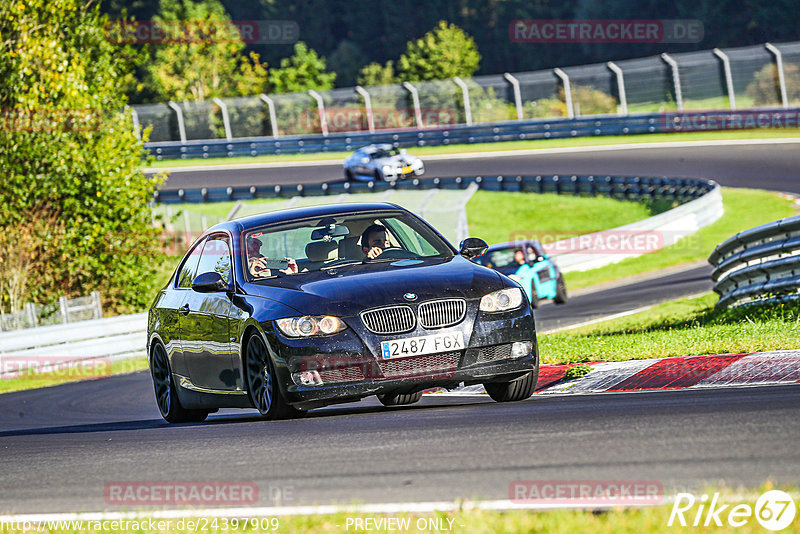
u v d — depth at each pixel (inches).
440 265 1117.7
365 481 709.3
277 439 926.4
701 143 6343.5
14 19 3491.6
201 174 7342.5
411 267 1111.6
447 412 1031.0
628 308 2573.8
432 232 1210.6
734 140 6299.2
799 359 1155.9
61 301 3006.9
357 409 1242.6
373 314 1025.5
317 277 1106.7
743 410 858.1
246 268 1162.0
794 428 756.0
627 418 866.1
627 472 664.4
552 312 2748.5
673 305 2447.1
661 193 5093.5
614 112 7603.4
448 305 1042.7
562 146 6860.2
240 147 7800.2
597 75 7455.7
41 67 3533.5
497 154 6904.5
